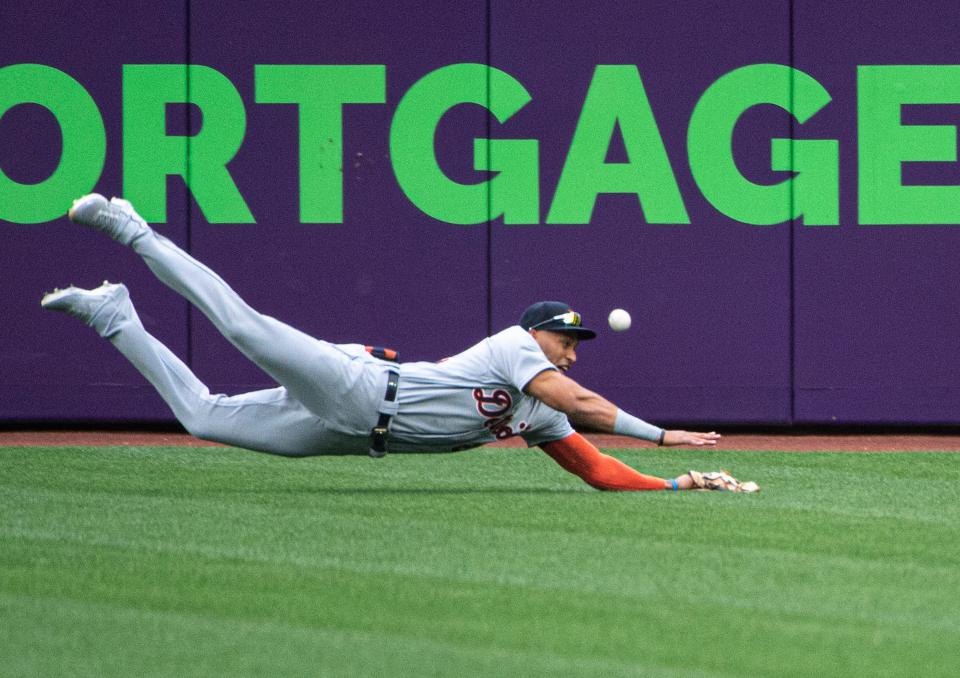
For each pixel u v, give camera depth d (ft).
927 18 115.85
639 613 53.47
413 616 52.75
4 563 61.21
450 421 80.23
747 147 116.67
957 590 57.67
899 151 116.26
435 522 71.31
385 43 116.98
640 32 116.37
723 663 47.29
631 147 116.78
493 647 48.83
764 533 69.05
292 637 49.83
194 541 66.08
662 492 82.33
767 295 117.08
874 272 116.78
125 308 79.66
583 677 45.50
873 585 58.39
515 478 89.15
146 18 116.67
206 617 52.44
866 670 46.65
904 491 84.53
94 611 53.16
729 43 116.26
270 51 116.98
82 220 77.10
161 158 117.08
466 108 116.98
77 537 66.95
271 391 81.15
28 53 116.78
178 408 80.38
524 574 59.67
